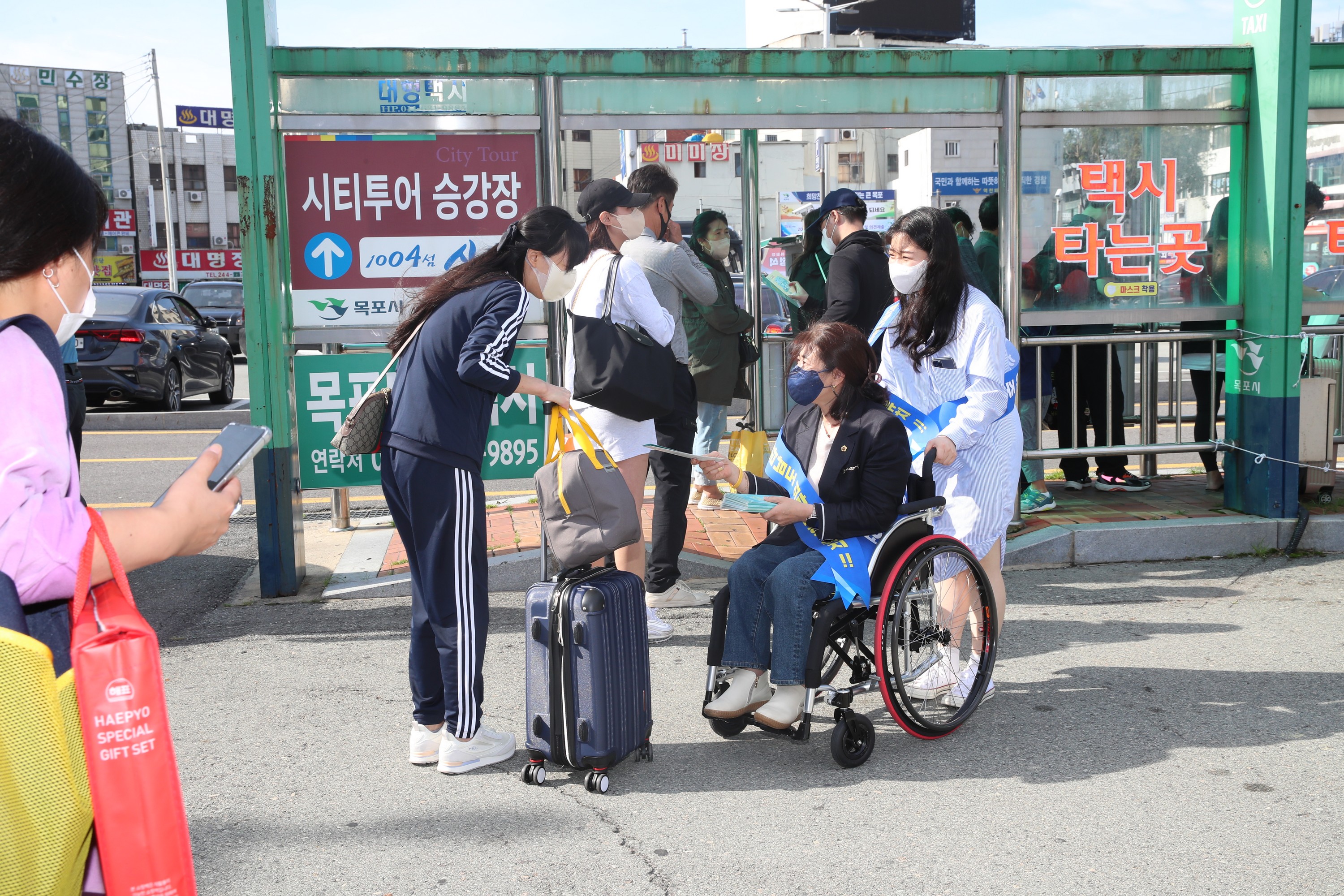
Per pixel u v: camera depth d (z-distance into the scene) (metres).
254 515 7.48
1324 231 6.07
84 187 1.48
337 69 5.21
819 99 5.68
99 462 9.66
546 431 5.39
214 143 73.69
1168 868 2.72
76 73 70.88
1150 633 4.63
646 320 4.00
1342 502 6.30
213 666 4.42
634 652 3.33
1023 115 5.82
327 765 3.47
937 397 3.78
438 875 2.76
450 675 3.30
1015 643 4.56
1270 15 5.70
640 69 5.46
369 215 5.33
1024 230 5.90
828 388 3.50
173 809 1.35
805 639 3.38
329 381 5.40
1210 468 6.89
